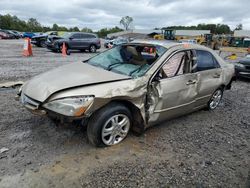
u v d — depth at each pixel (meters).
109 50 4.64
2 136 3.54
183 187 2.78
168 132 4.14
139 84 3.41
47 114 3.11
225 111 5.54
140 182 2.80
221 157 3.48
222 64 5.25
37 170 2.85
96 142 3.28
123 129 3.56
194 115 5.09
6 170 2.81
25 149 3.25
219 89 5.34
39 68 9.66
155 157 3.32
